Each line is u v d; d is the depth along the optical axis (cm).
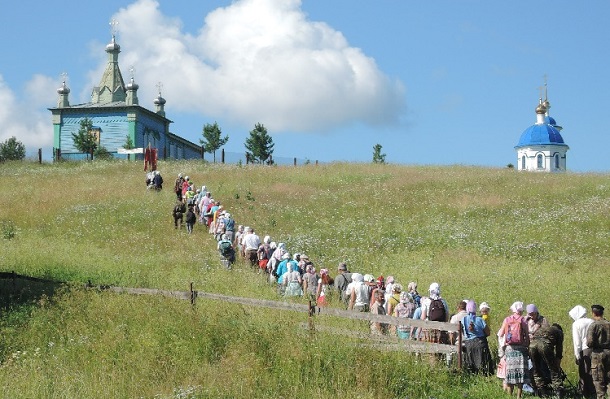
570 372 1717
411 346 1619
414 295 1995
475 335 1645
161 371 1546
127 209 4262
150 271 2870
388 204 4500
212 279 2719
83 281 2583
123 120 8069
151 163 5716
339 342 1606
